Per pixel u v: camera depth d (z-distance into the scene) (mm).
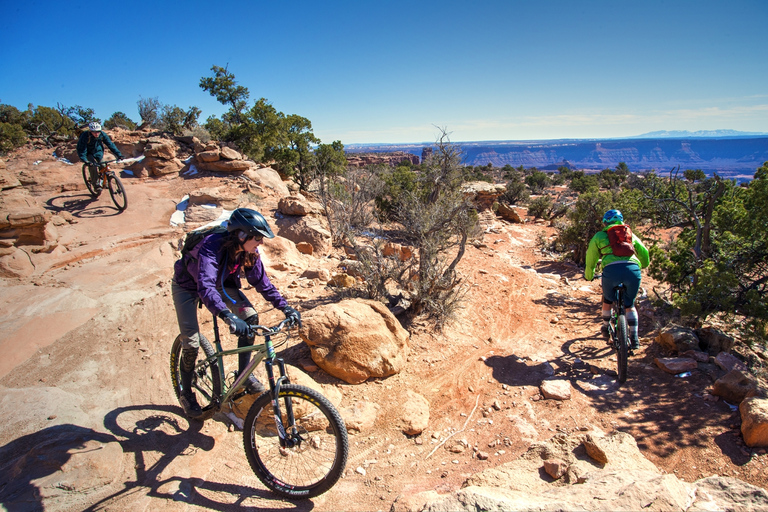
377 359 4598
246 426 2891
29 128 28172
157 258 7527
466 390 4562
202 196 10094
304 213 10000
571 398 4309
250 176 12945
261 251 8016
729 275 5477
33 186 10484
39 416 3637
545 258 14234
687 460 3311
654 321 6316
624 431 3723
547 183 89812
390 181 15336
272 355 2881
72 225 8539
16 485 2777
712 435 3551
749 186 6863
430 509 2502
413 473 3283
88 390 4125
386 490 3061
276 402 2797
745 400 3625
